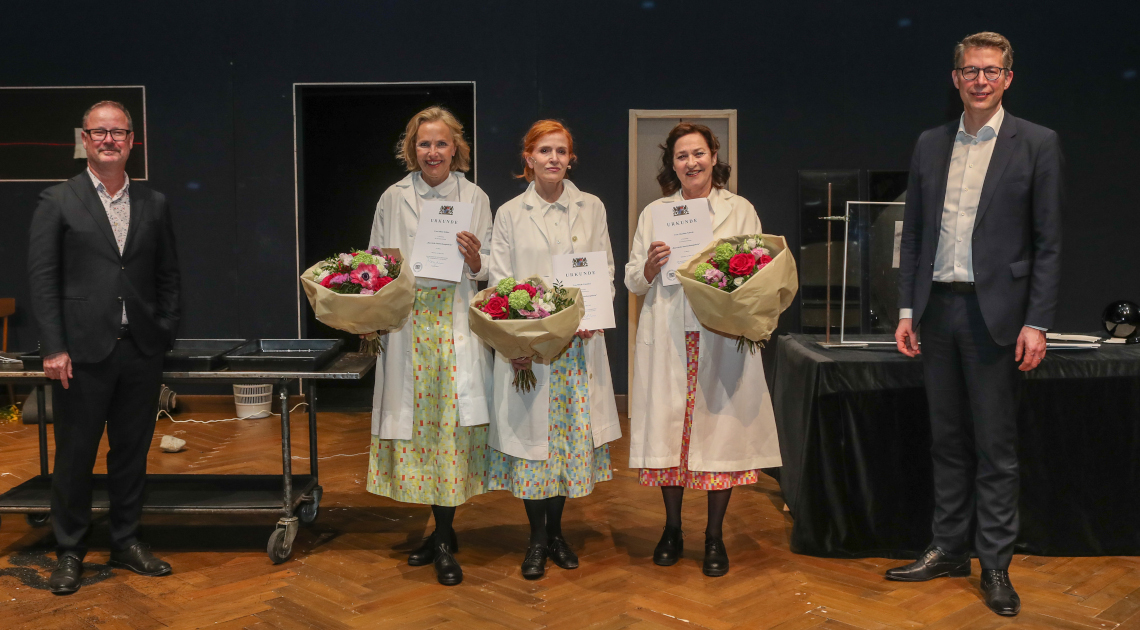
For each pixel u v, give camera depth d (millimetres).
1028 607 2645
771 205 5777
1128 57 5648
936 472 2881
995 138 2639
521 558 3135
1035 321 2553
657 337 2924
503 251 2957
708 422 2893
